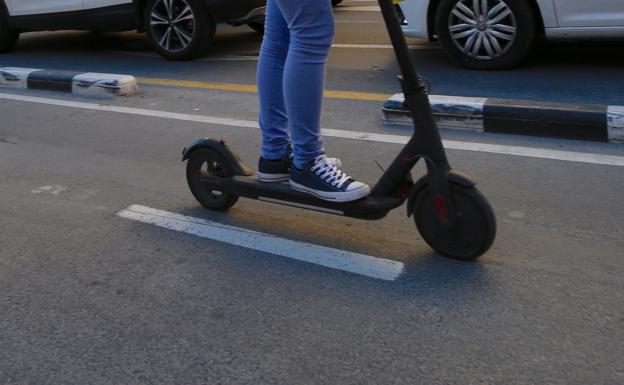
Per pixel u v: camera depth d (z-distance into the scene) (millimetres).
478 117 4566
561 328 2424
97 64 7703
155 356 2400
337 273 2873
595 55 6309
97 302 2754
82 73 6555
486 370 2230
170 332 2531
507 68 6016
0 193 3992
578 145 4238
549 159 4039
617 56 6227
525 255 2941
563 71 5895
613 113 4246
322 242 3146
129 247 3209
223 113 5457
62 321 2635
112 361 2387
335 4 10797
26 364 2395
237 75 6746
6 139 5102
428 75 6074
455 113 4637
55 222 3531
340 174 2959
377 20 9250
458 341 2385
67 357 2422
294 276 2871
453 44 6094
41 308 2729
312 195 2998
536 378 2182
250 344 2436
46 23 8094
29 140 5051
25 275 2994
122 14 7609
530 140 4379
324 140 4609
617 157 4008
